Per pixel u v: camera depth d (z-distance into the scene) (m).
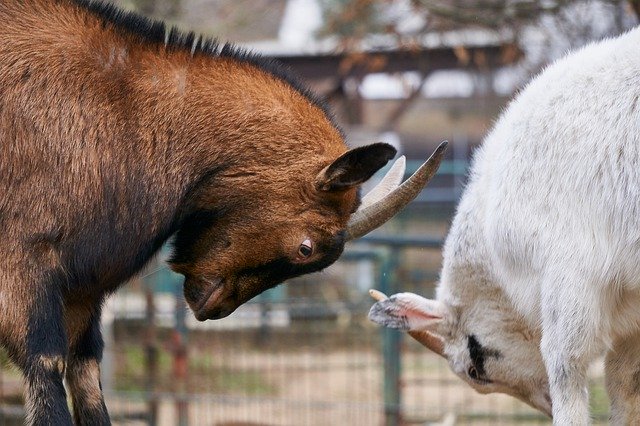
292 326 15.52
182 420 11.81
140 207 6.26
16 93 6.02
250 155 6.42
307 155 6.46
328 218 6.50
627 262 6.12
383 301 7.67
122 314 13.34
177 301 12.31
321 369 14.23
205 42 6.58
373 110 24.55
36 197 6.00
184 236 6.60
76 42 6.21
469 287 7.41
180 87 6.39
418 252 17.31
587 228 6.18
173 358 12.83
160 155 6.31
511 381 7.55
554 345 6.30
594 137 6.15
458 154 28.44
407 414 12.51
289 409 13.20
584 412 6.32
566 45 11.77
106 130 6.16
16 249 5.98
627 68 6.18
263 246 6.49
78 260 6.13
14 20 6.17
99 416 6.64
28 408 6.03
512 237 6.48
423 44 12.84
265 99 6.48
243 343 15.07
